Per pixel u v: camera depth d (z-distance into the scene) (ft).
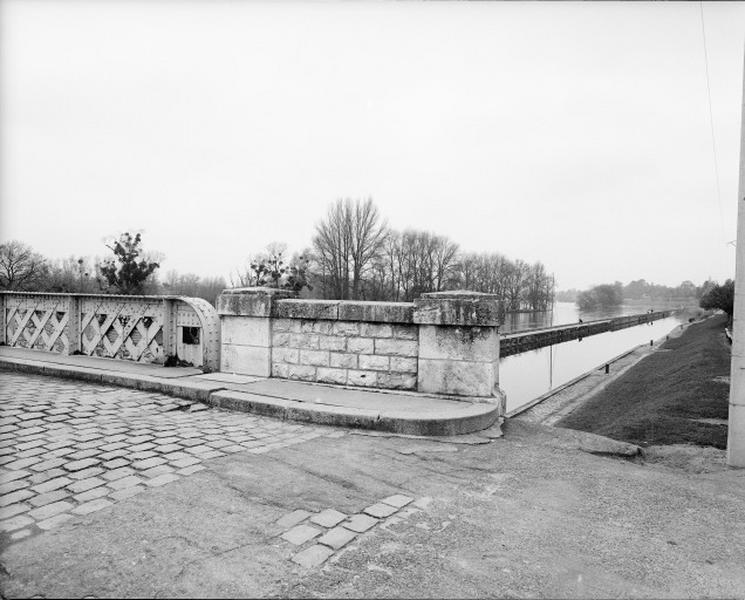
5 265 53.21
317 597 8.22
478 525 11.10
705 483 14.52
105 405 20.65
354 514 11.30
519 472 14.62
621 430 39.96
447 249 273.33
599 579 9.22
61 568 8.75
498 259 360.28
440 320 20.61
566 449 17.20
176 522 10.57
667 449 22.27
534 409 83.97
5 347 34.35
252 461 14.49
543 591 8.76
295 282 116.88
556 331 236.43
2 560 8.95
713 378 61.36
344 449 15.94
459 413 18.33
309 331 23.62
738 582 9.31
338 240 223.30
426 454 15.83
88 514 10.84
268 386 22.62
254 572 8.81
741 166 18.43
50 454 14.58
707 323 214.07
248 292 24.89
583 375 126.82
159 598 8.00
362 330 22.45
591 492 13.34
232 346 25.52
